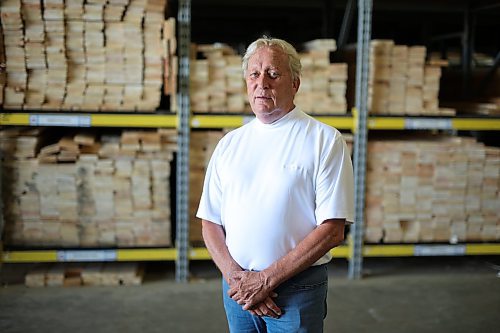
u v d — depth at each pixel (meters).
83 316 4.13
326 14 6.04
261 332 2.47
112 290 4.64
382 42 4.76
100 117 4.50
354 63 5.20
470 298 4.58
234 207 2.38
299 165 2.30
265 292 2.25
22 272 5.03
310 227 2.34
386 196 4.96
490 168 5.00
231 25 7.18
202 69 4.61
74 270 4.85
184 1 4.48
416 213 5.00
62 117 4.47
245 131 2.46
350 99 5.31
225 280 2.44
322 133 2.34
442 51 7.07
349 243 4.98
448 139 5.22
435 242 5.09
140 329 3.93
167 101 5.26
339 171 2.31
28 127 4.97
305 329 2.34
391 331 3.96
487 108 5.05
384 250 4.99
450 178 4.98
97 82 4.51
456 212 5.04
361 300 4.51
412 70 4.82
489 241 5.11
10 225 4.62
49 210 4.62
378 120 4.81
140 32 4.46
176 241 4.79
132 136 4.61
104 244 4.74
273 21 7.17
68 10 4.37
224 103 4.68
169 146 4.65
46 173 4.57
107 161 4.59
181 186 4.70
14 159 4.54
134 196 4.68
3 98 4.43
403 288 4.79
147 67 4.52
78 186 4.61
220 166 2.48
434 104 4.91
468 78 6.21
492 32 7.38
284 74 2.31
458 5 6.12
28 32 4.38
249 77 2.35
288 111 2.38
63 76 4.47
